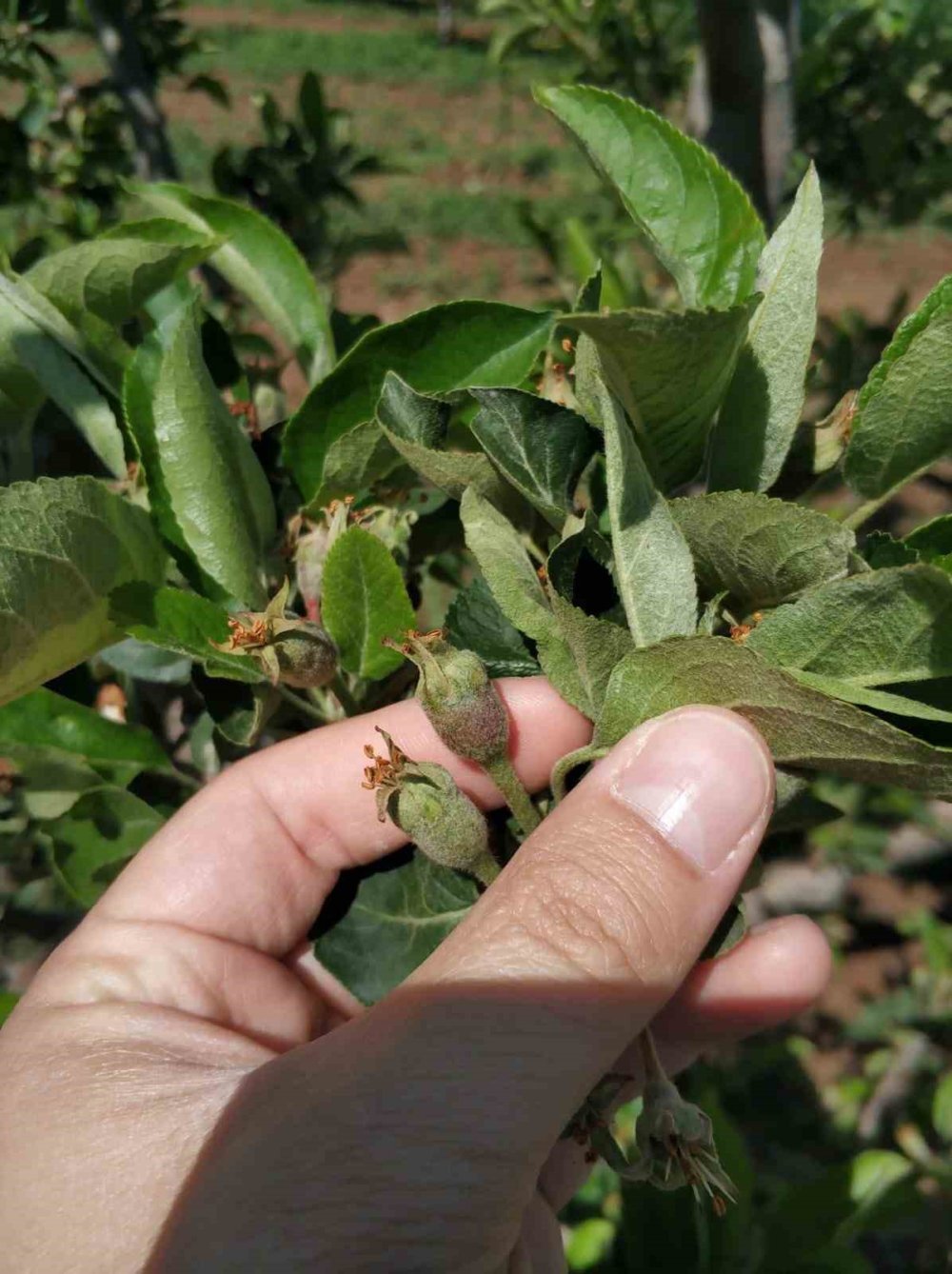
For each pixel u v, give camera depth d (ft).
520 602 0.42
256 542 0.50
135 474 0.51
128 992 0.57
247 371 0.67
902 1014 1.59
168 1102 0.49
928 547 0.41
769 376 0.41
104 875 0.62
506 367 0.50
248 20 8.81
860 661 0.36
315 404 0.50
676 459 0.42
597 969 0.43
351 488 0.49
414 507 0.57
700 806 0.41
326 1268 0.43
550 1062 0.43
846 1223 0.74
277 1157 0.44
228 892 0.59
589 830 0.43
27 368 0.53
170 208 0.61
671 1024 0.68
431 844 0.45
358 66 7.66
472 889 0.52
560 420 0.43
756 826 0.42
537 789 0.55
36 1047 0.54
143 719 0.68
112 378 0.54
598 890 0.43
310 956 0.63
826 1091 1.52
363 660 0.46
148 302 0.56
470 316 0.49
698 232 0.43
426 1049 0.43
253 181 0.92
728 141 0.74
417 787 0.44
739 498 0.37
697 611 0.40
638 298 1.00
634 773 0.42
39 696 0.59
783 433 0.41
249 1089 0.46
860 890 1.88
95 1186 0.46
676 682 0.39
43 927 0.86
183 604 0.45
